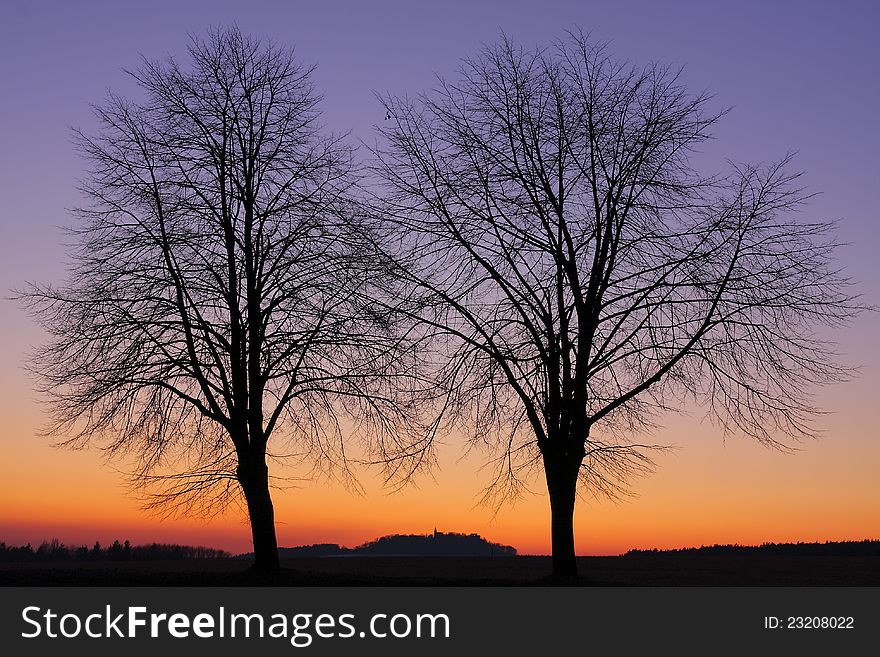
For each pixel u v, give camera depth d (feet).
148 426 72.90
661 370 69.21
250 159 75.77
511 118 72.28
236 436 73.46
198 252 73.87
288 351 72.54
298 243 73.87
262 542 73.05
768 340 69.56
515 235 71.26
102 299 72.08
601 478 72.49
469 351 70.85
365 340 73.10
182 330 73.00
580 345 69.87
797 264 69.10
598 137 70.95
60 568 82.12
